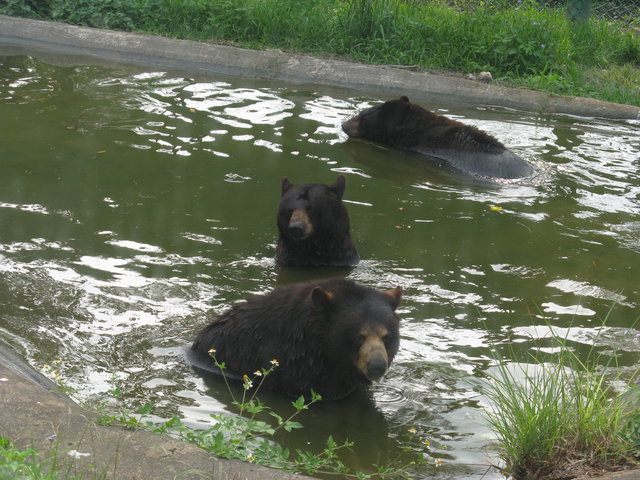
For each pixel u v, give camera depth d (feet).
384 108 48.03
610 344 26.11
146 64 61.52
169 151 42.52
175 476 16.53
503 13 66.59
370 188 39.96
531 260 32.55
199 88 55.31
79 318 26.14
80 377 22.86
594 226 36.29
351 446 20.53
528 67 60.49
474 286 30.09
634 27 71.97
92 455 16.96
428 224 35.88
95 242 31.81
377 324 22.21
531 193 40.32
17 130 44.32
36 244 31.30
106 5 67.92
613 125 52.65
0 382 19.40
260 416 21.79
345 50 63.46
